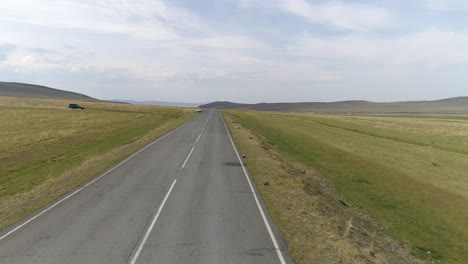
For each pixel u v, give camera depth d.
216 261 9.14
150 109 108.44
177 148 30.36
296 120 83.62
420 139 47.12
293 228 11.74
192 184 17.62
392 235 15.62
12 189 19.39
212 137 39.16
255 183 18.00
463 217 18.17
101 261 9.14
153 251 9.73
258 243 10.38
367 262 9.81
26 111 73.12
